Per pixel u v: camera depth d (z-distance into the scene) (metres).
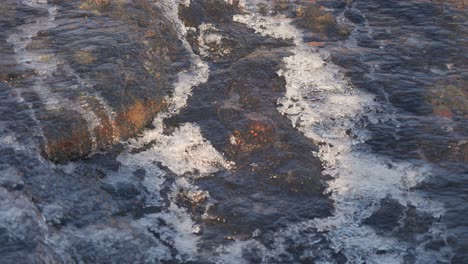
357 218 4.88
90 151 5.33
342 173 5.28
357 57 6.60
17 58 5.86
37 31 6.26
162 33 6.57
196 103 5.91
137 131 5.59
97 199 4.86
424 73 6.38
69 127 5.20
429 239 4.68
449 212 4.89
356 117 5.85
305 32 6.99
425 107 5.94
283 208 4.93
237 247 4.62
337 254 4.59
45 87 5.54
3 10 6.57
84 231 4.57
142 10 6.71
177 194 5.05
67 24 6.39
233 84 6.14
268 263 4.51
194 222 4.82
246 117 5.70
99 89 5.56
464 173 5.23
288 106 5.93
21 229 4.31
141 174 5.20
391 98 6.06
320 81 6.25
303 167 5.29
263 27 7.03
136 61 5.99
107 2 6.73
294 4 7.43
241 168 5.29
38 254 4.16
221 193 5.06
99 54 5.95
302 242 4.66
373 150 5.50
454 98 6.01
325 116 5.85
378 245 4.66
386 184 5.18
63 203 4.73
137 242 4.58
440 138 5.57
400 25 7.12
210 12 7.09
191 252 4.57
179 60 6.41
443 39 6.87
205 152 5.43
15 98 5.39
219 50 6.64
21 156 4.92
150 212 4.88
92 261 4.37
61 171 5.03
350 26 7.11
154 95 5.77
